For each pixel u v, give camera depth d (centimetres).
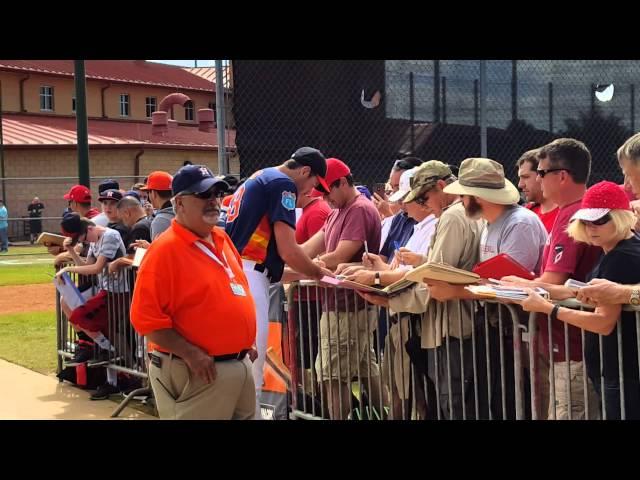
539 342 354
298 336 499
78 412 577
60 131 3291
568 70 839
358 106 761
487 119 819
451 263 397
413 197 449
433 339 400
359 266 468
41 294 1288
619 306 306
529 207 482
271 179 448
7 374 710
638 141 344
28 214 2911
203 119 3941
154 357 361
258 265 453
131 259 614
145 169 3331
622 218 307
